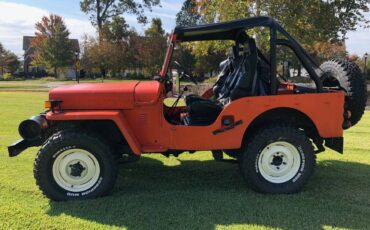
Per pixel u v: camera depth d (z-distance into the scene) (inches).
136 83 186.4
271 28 177.8
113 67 1796.3
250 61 181.5
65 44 1956.2
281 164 179.0
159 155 246.8
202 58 1245.7
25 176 202.5
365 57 1084.5
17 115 430.6
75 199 169.5
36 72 2472.9
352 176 204.5
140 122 176.1
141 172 213.5
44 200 170.4
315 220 150.4
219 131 175.5
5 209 159.6
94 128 179.2
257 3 546.3
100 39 1840.6
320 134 177.9
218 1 570.9
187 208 161.2
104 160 169.8
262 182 177.0
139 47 1731.1
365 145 276.4
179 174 209.9
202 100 194.1
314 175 205.8
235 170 216.5
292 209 160.4
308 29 569.3
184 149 176.9
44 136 182.7
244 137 183.8
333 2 598.9
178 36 186.9
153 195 176.1
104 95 174.7
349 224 147.3
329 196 175.2
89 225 146.2
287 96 174.9
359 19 622.5
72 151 169.0
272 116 184.1
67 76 1991.9
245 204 165.3
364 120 394.0
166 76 180.9
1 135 313.0
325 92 181.9
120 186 189.6
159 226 145.3
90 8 1953.7
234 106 174.1
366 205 165.2
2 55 2524.6
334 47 896.3
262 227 144.3
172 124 180.5
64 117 166.7
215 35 203.2
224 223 147.6
